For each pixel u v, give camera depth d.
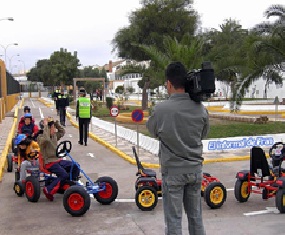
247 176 8.24
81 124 16.84
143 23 33.69
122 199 8.57
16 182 8.92
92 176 10.95
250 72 17.62
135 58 35.19
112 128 20.72
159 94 30.88
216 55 21.17
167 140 4.08
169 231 4.14
